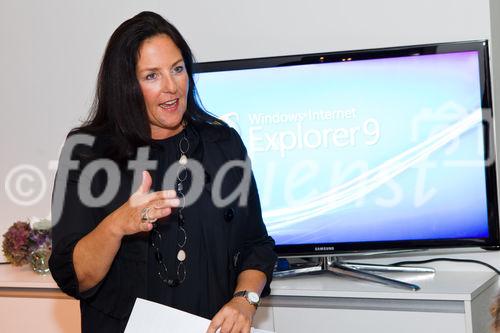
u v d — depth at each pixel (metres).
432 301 2.47
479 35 2.77
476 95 2.65
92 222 1.86
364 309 2.55
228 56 3.13
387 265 2.86
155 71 1.83
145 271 1.85
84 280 1.79
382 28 2.89
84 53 3.43
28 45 3.52
